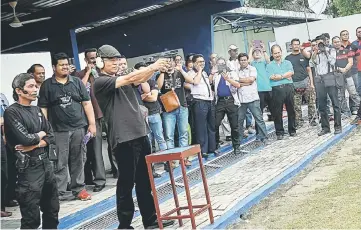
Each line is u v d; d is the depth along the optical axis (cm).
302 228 499
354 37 1452
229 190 667
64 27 1015
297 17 2023
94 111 731
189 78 859
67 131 654
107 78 475
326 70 977
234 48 1010
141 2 941
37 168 455
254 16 1791
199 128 888
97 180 733
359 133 1009
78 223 581
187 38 1252
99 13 979
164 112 827
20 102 467
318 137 991
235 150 932
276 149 935
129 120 482
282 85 1019
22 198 451
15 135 449
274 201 614
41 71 666
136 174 503
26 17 1046
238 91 992
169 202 640
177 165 845
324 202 580
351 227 482
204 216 548
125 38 1347
